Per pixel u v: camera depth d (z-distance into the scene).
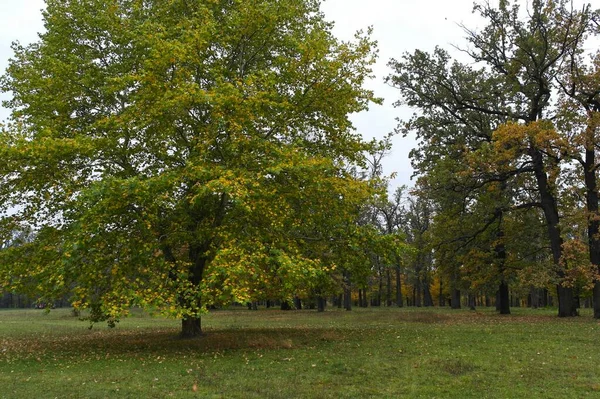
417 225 52.78
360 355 11.74
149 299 10.75
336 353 12.10
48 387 8.73
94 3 15.12
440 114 28.83
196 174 11.58
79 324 26.55
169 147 13.71
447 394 8.01
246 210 10.91
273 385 8.69
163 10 15.01
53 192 13.09
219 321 27.47
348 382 8.89
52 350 13.98
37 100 13.72
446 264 29.58
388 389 8.34
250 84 12.42
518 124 22.58
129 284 11.43
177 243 13.61
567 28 24.25
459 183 26.14
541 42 25.55
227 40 14.79
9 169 12.40
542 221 29.80
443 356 11.44
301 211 13.89
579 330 16.62
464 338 14.70
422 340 14.39
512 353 11.77
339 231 14.63
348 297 42.34
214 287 11.33
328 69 13.90
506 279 28.72
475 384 8.62
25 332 20.98
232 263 10.77
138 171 14.11
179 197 12.93
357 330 18.28
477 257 28.48
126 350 13.66
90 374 9.91
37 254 12.30
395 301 74.62
